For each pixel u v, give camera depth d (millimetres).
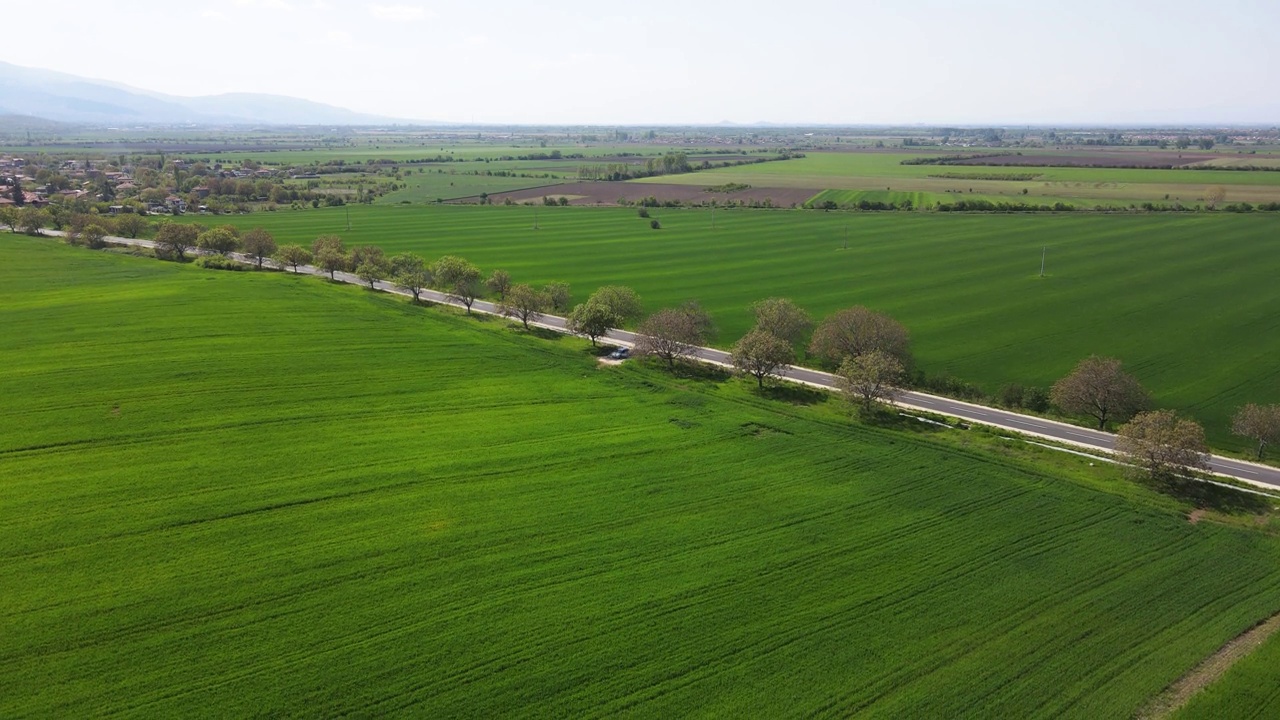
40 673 36906
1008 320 106500
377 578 45406
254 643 39469
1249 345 94188
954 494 57281
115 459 59812
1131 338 97812
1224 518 54281
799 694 36750
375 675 37406
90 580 44312
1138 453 59750
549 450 63906
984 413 75188
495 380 81438
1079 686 37312
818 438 67500
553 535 50656
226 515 52062
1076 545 50219
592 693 36656
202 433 65125
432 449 63594
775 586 45344
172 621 40969
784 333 90938
